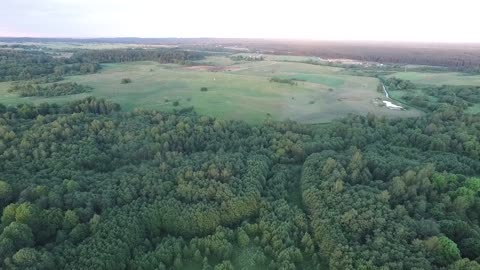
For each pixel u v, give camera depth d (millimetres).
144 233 88000
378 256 74688
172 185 100312
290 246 83875
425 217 86625
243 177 105125
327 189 97812
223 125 137000
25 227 76625
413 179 97250
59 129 120375
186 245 85688
